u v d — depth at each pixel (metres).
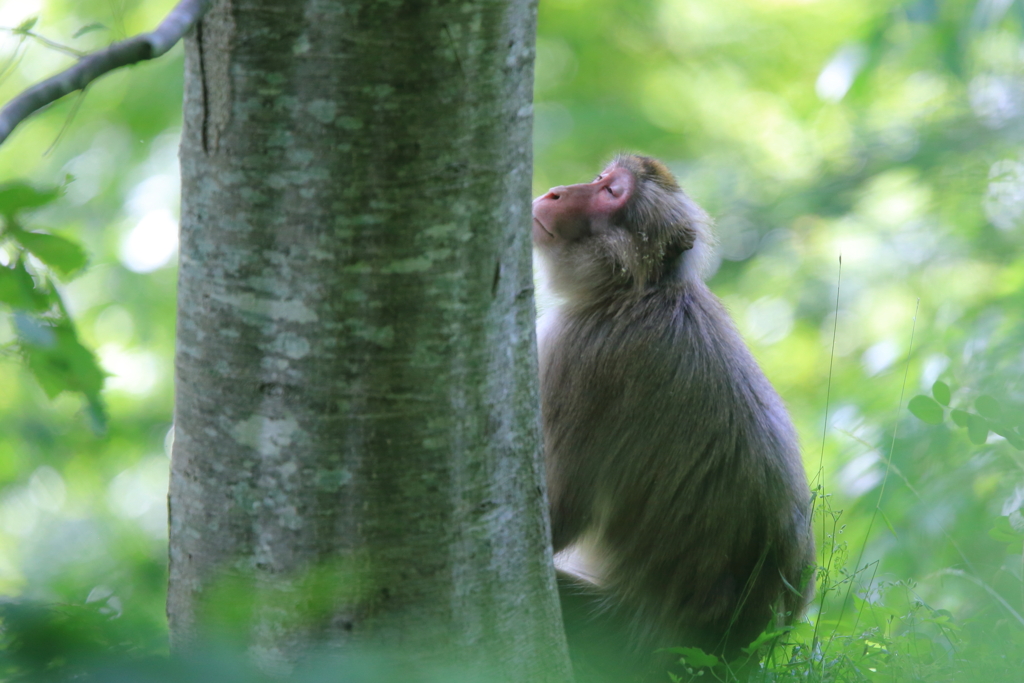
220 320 5.47
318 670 3.75
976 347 12.91
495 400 5.76
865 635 8.05
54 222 21.53
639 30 26.73
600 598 8.63
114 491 18.73
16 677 3.13
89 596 3.77
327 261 5.29
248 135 5.25
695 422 8.35
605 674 8.37
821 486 8.60
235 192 5.33
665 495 8.35
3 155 22.44
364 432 5.43
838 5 24.64
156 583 4.01
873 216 21.47
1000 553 10.51
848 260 21.16
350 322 5.34
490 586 5.83
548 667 6.20
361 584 5.48
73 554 4.12
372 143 5.20
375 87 5.15
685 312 8.87
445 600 5.65
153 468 20.50
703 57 26.48
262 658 5.49
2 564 4.05
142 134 23.19
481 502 5.75
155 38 4.07
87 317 22.47
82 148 23.05
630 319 8.84
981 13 17.42
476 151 5.41
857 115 22.45
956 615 9.98
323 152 5.20
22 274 4.36
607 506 8.62
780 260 22.31
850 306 20.62
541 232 9.40
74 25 18.62
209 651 3.38
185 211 5.60
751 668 7.80
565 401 8.88
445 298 5.46
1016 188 17.92
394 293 5.36
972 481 11.51
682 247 9.16
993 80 19.89
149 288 22.92
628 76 27.14
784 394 20.66
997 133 19.12
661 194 9.34
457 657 5.69
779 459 8.44
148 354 22.94
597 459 8.62
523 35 5.53
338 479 5.45
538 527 6.16
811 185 22.38
